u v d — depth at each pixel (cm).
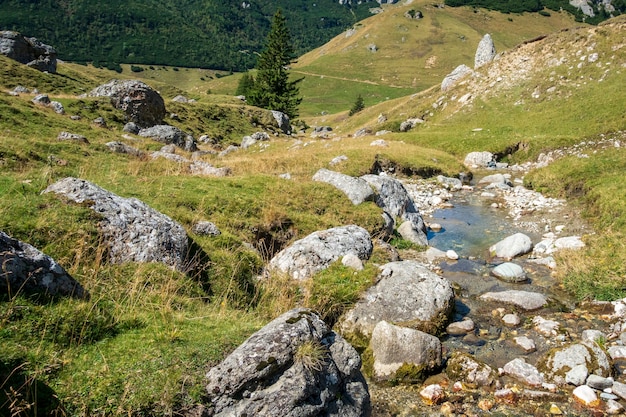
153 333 805
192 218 1473
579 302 1360
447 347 1123
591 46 5681
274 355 734
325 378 779
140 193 1622
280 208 1791
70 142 2459
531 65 6138
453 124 5828
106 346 754
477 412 874
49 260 820
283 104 8712
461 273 1650
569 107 4916
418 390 957
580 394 898
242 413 691
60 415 615
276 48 8619
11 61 6316
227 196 1748
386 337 1023
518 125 5000
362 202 2028
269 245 1630
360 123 8931
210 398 695
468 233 2191
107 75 11975
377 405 904
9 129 2702
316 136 7444
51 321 748
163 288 977
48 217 1034
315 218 1781
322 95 18562
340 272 1302
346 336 1143
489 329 1216
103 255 1021
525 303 1338
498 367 1027
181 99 7312
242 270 1243
